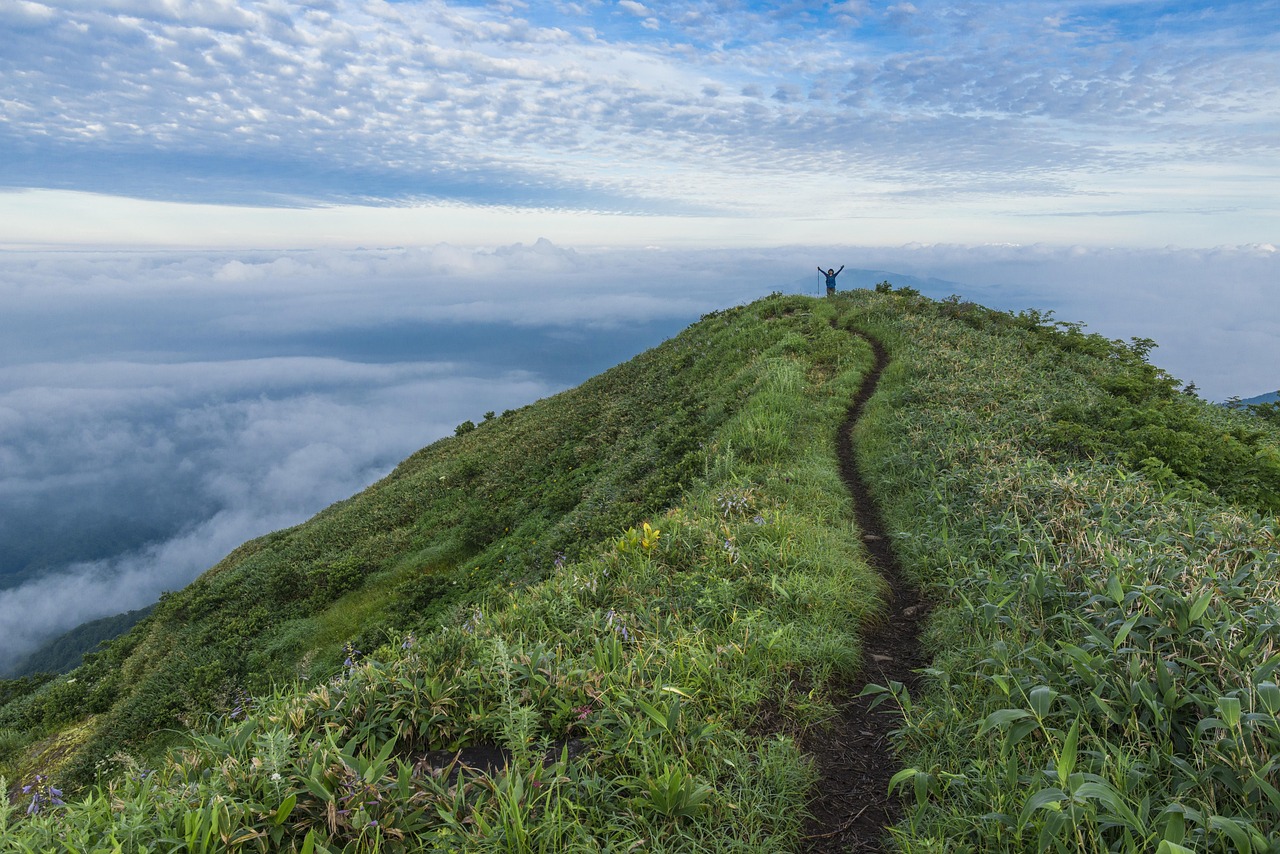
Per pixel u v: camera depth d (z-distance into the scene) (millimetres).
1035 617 5438
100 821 3271
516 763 3551
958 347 21766
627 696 4469
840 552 8062
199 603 22688
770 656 5441
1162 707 3572
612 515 14586
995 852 3266
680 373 28688
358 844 3131
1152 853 2914
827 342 24016
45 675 26656
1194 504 7898
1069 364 20859
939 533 8359
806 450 13211
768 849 3549
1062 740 3666
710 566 7289
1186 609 4121
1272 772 3066
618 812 3607
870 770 4379
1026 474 8961
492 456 30891
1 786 3213
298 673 16578
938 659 5418
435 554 22172
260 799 3385
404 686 4547
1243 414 22781
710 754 4133
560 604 6547
